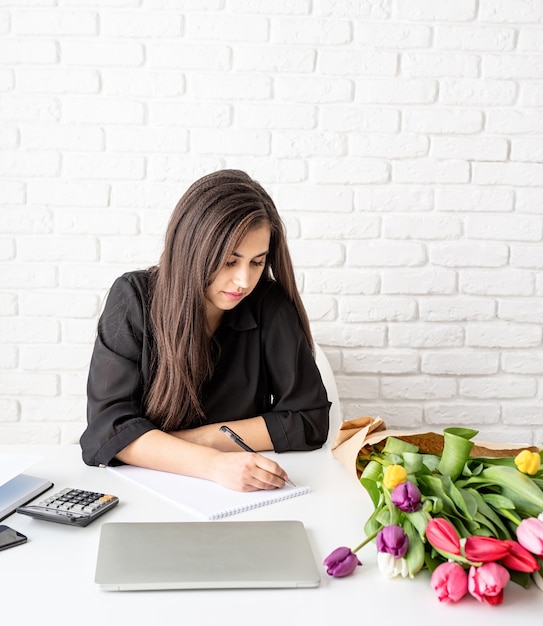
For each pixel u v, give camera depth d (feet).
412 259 7.32
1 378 7.20
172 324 4.70
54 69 6.88
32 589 2.92
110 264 7.13
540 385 7.56
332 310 7.33
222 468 4.08
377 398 7.46
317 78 7.04
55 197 7.02
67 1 6.80
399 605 2.87
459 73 7.13
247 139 7.07
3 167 6.96
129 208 7.07
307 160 7.13
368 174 7.18
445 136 7.20
